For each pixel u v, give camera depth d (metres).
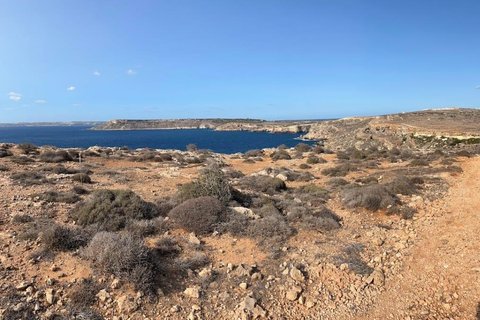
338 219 12.85
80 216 10.36
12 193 13.05
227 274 7.94
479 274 7.61
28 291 6.21
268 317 6.51
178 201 13.19
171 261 8.23
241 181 20.48
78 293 6.32
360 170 25.69
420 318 6.55
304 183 21.36
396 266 8.68
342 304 7.06
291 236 10.62
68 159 26.97
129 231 9.51
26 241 8.22
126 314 6.15
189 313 6.43
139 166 27.56
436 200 15.25
